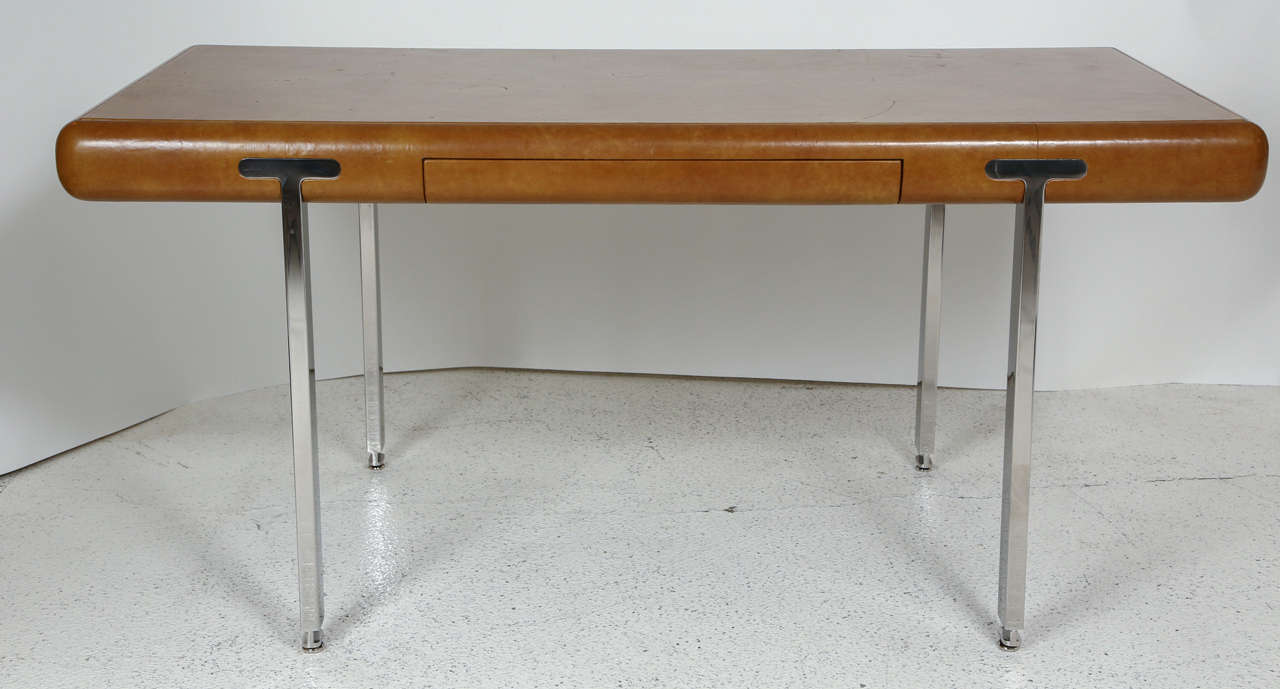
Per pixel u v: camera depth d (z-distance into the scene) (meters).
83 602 1.83
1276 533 2.05
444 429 2.53
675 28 2.65
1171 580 1.90
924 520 2.10
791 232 2.74
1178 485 2.25
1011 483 1.64
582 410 2.64
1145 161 1.49
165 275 2.55
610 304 2.83
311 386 1.62
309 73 1.91
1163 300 2.73
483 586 1.88
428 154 1.51
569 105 1.66
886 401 2.71
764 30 2.63
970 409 2.65
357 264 2.76
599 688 1.60
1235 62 2.59
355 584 1.88
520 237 2.79
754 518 2.11
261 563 1.96
